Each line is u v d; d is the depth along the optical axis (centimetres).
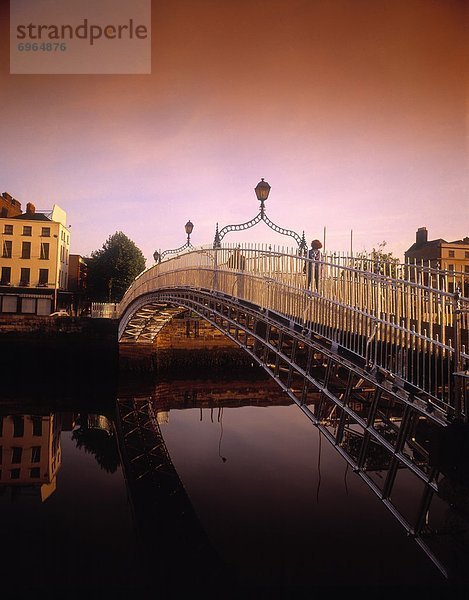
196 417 2069
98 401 2408
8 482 1234
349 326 726
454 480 460
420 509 562
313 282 840
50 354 2962
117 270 4822
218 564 762
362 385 852
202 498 1084
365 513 959
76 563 778
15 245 3859
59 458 1467
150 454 1502
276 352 961
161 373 3291
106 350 2989
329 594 648
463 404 487
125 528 938
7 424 1895
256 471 1274
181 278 1686
